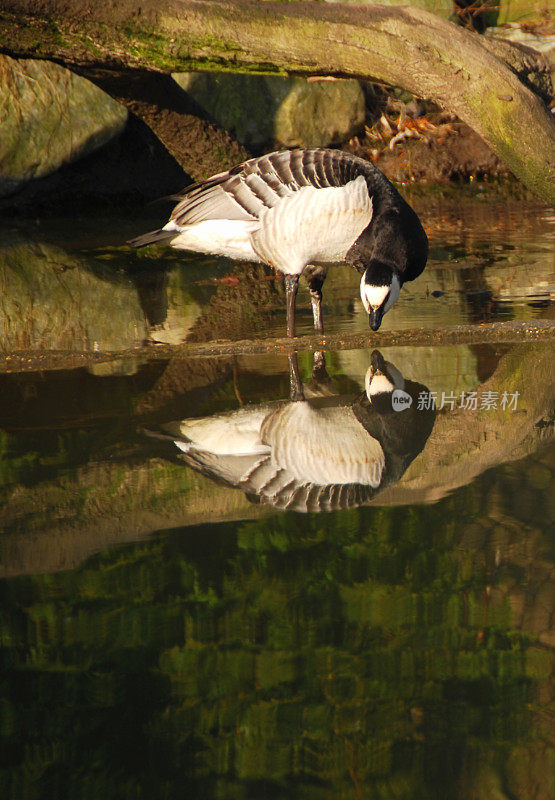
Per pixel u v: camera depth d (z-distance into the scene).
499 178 20.52
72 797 3.71
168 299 12.73
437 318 10.96
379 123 22.75
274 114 21.86
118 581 5.20
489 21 24.59
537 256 13.94
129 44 12.82
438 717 4.09
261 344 10.32
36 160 18.97
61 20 12.68
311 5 12.12
